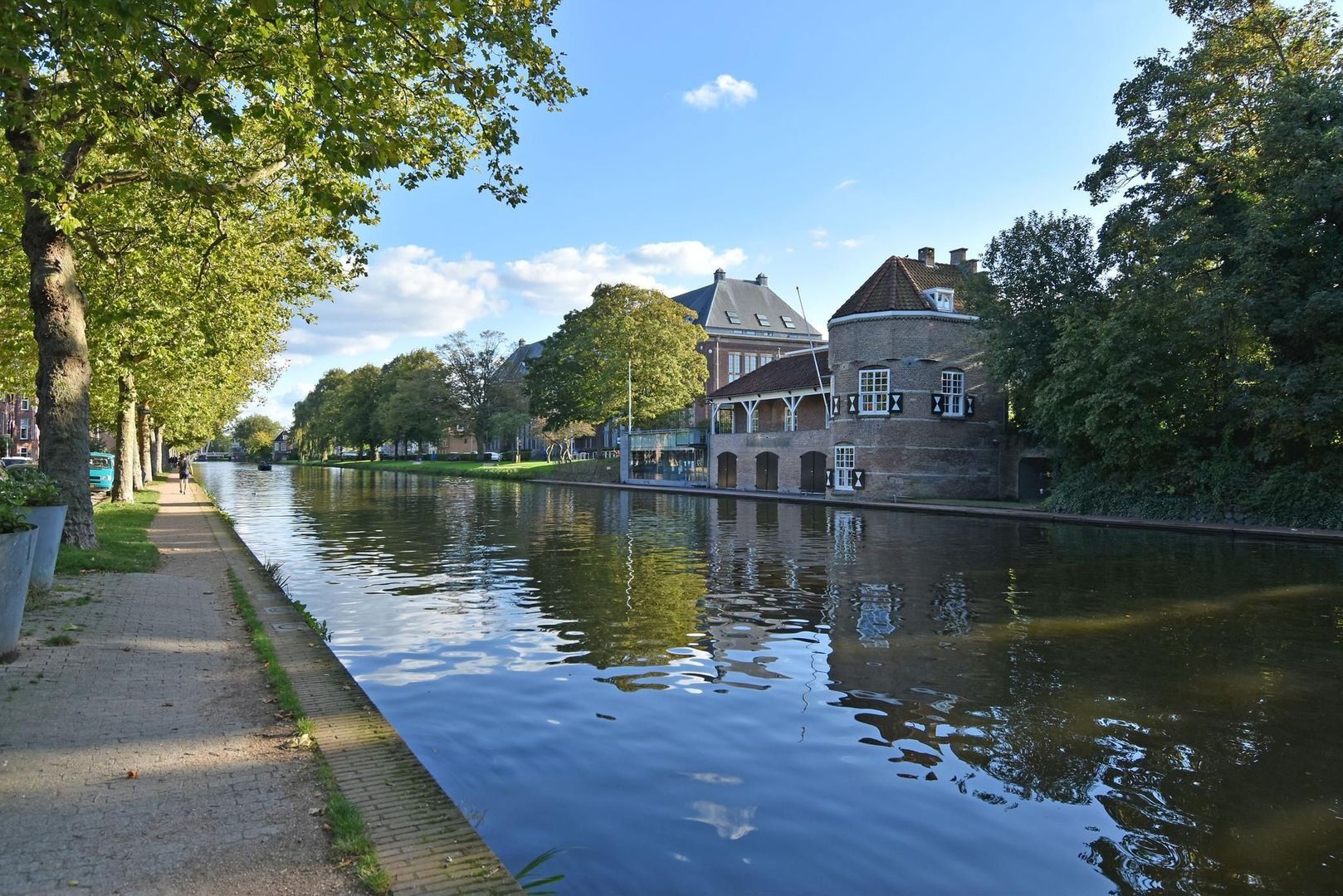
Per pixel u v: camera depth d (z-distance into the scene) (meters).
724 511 32.31
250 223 16.66
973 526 25.75
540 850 4.58
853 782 5.58
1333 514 22.73
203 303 16.75
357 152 8.53
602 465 62.00
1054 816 5.09
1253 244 23.03
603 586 13.71
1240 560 17.14
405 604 12.05
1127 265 30.27
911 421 39.19
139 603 9.53
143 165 11.04
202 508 28.86
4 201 11.43
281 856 3.68
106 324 14.74
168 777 4.55
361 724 5.59
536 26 10.24
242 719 5.62
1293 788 5.51
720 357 78.31
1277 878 4.38
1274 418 24.08
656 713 7.00
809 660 8.75
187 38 8.14
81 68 8.05
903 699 7.41
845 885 4.26
